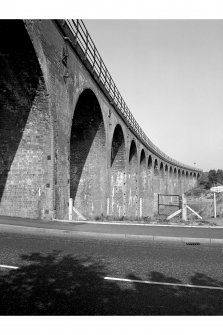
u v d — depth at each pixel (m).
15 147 11.52
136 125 31.84
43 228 9.34
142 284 4.82
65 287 4.50
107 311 3.72
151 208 39.31
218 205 28.88
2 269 5.21
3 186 11.58
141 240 8.80
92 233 9.18
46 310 3.66
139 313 3.71
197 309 3.93
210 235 9.42
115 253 6.87
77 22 13.91
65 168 12.38
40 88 10.72
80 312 3.66
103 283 4.78
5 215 11.52
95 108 17.70
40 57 10.02
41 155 11.23
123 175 25.17
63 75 12.31
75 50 13.52
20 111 11.37
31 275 4.98
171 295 4.40
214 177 102.69
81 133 19.14
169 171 61.56
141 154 36.69
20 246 7.04
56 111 11.55
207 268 5.93
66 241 7.99
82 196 19.00
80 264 5.80
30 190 11.29
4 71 10.53
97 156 19.00
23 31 8.97
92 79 16.20
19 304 3.79
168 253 7.13
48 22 10.77
